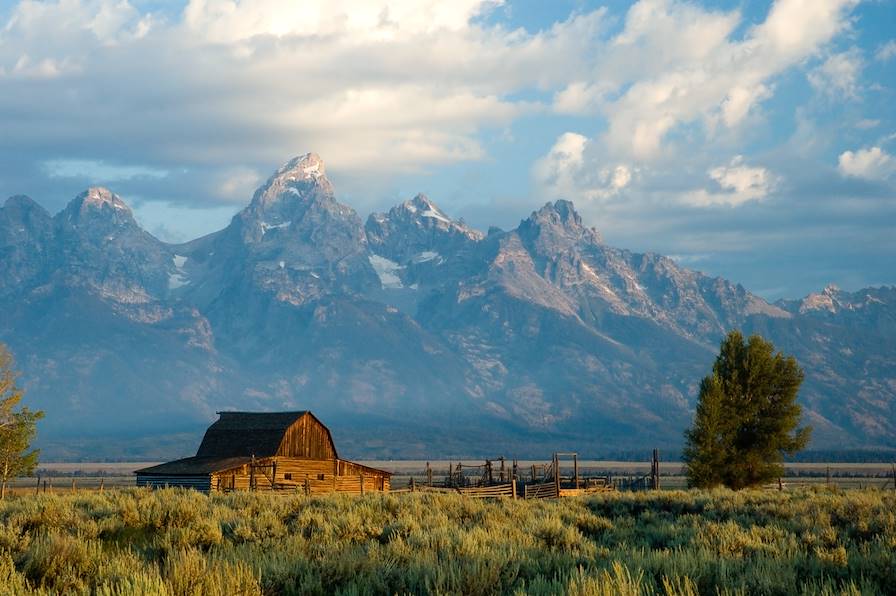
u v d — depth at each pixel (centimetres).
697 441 14838
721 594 3400
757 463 14625
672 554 4250
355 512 6656
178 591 3234
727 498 9050
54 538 4212
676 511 8406
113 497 8450
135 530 5834
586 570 3772
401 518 6141
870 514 6600
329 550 4319
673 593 3180
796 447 14838
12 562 3625
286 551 4284
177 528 5366
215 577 3350
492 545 4478
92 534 5409
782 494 9900
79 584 3500
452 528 5228
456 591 3406
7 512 6725
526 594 3300
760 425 14862
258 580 3409
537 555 4262
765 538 5259
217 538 5094
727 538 4944
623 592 3064
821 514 6588
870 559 3922
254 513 7006
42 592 3238
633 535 5881
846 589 3353
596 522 6494
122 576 3428
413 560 3953
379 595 3506
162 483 17325
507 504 8450
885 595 3522
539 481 18562
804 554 4322
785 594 3428
